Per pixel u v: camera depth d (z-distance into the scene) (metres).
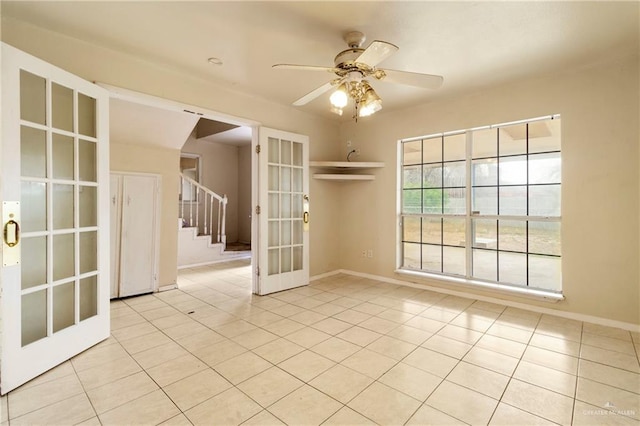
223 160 8.12
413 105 4.19
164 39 2.54
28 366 2.04
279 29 2.39
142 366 2.25
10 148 1.95
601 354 2.42
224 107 3.55
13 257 1.96
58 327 2.33
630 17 2.22
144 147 3.97
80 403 1.84
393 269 4.52
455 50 2.70
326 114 4.61
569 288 3.15
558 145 3.32
